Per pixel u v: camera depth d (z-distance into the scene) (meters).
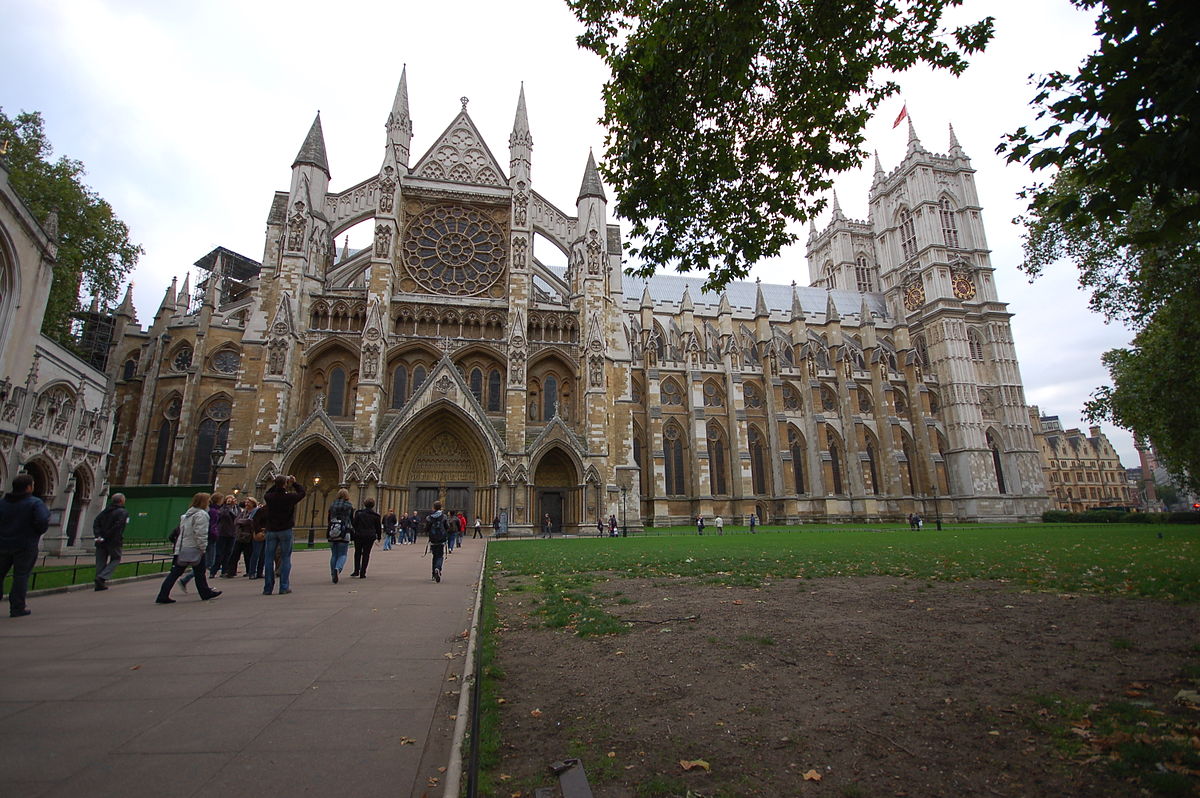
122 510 15.64
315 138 47.72
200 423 49.28
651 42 13.91
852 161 16.41
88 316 56.53
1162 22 7.14
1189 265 24.39
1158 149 7.16
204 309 50.62
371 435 41.62
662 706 6.40
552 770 4.82
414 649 8.76
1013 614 10.57
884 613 11.03
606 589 14.88
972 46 14.01
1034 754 5.02
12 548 11.20
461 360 47.31
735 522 69.31
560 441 44.72
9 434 23.91
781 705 6.36
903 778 4.68
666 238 16.83
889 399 79.56
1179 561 16.98
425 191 49.62
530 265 49.72
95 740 5.21
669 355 74.69
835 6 13.74
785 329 85.25
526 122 51.59
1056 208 8.55
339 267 49.06
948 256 88.25
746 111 15.93
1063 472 125.62
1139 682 6.67
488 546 31.73
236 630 10.05
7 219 23.84
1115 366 37.72
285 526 14.62
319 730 5.57
